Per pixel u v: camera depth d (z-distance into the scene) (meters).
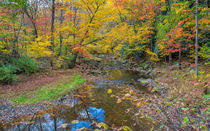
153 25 14.55
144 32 12.18
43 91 6.87
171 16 9.15
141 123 3.59
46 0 14.20
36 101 5.80
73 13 11.85
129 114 4.45
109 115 4.58
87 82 9.52
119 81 9.80
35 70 9.82
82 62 16.12
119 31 13.31
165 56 11.80
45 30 15.60
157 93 5.61
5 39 9.22
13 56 9.38
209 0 7.65
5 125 4.11
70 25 11.72
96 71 13.63
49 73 10.36
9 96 5.97
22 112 4.92
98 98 6.36
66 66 13.09
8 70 7.22
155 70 11.48
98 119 4.34
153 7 13.91
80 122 4.22
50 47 11.66
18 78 8.20
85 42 13.06
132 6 15.34
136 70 14.18
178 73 7.60
